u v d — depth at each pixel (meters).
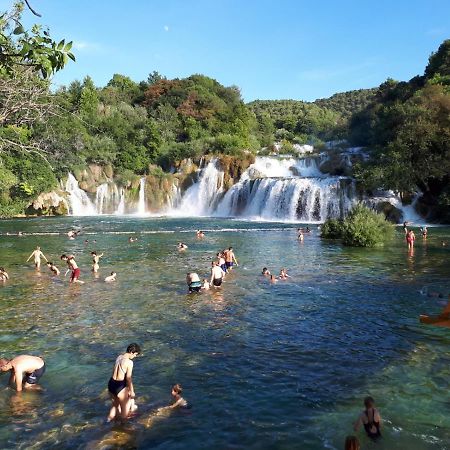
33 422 7.72
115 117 78.31
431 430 7.29
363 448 6.84
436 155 46.03
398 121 51.50
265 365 9.98
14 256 26.06
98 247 29.55
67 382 9.25
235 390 8.80
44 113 20.36
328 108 173.75
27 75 17.20
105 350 10.95
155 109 93.88
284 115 133.38
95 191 63.09
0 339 11.73
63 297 16.12
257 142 89.00
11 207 54.78
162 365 10.03
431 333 11.90
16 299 15.88
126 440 7.15
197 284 16.59
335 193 48.84
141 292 16.78
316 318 13.38
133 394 8.05
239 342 11.43
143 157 70.88
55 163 58.25
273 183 53.47
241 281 18.55
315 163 62.47
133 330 12.41
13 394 8.75
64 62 6.07
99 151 67.25
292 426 7.49
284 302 15.19
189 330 12.38
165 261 23.78
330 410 7.98
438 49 68.75
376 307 14.43
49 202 57.78
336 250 26.92
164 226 44.00
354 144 72.31
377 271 20.17
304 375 9.44
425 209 46.78
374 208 46.56
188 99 92.94
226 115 90.50
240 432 7.34
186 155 69.50
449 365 9.81
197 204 62.59
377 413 7.19
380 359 10.21
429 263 21.97
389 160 46.28
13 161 54.44
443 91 53.44
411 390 8.67
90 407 8.23
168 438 7.20
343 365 9.91
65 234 37.31
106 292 16.83
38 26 8.54
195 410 8.05
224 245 29.98
